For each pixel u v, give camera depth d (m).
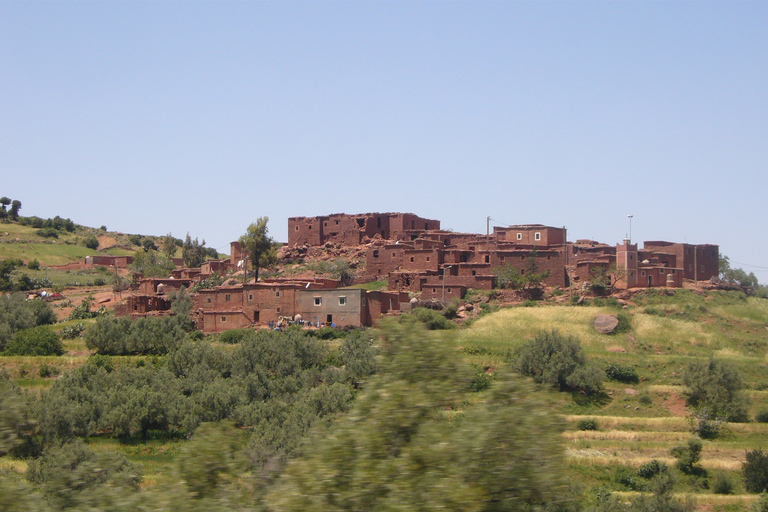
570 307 73.75
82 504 11.56
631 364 60.47
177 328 65.88
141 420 44.75
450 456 10.96
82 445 37.00
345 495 10.70
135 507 11.33
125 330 65.19
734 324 72.06
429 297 75.81
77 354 63.28
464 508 10.32
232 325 69.38
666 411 53.53
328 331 64.25
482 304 74.88
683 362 60.31
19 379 56.53
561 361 55.19
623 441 46.34
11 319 72.31
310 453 11.59
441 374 12.38
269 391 48.97
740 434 49.09
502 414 11.32
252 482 12.59
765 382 58.94
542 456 11.12
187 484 12.43
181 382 51.19
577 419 50.22
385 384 12.27
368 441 11.43
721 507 37.81
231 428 13.75
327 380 49.50
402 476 10.77
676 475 41.53
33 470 31.89
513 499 10.71
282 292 69.25
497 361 57.16
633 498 37.34
